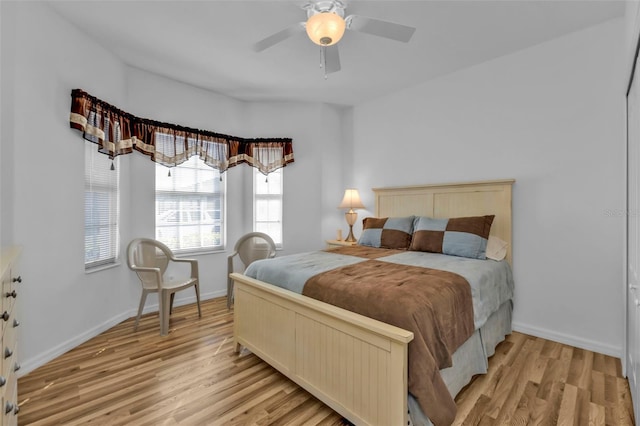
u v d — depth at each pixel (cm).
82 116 245
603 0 209
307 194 416
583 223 246
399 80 343
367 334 148
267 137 413
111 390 190
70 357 232
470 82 310
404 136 367
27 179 213
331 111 424
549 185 262
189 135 353
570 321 251
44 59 223
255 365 221
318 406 176
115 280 298
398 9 218
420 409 139
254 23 238
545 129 264
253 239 381
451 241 273
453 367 172
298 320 187
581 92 246
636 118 167
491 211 289
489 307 212
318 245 413
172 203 353
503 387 191
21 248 187
